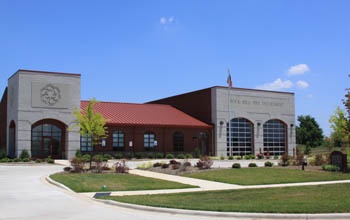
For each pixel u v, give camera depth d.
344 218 11.16
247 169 26.66
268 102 54.19
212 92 50.69
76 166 25.86
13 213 12.12
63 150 41.19
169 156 45.34
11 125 42.16
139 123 45.38
